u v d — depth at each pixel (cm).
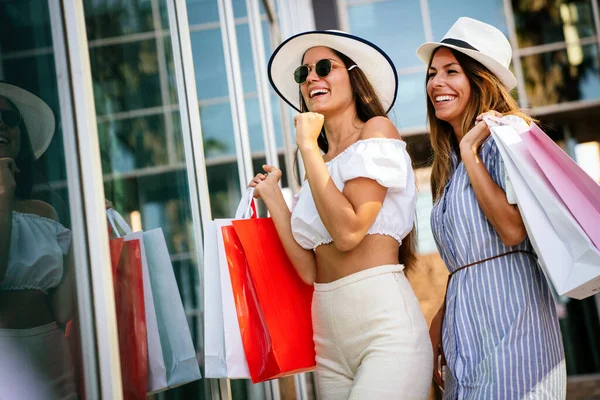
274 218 204
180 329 185
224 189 264
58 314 119
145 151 178
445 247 206
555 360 190
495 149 199
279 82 231
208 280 195
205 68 259
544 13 638
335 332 189
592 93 627
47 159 119
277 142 431
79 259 128
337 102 206
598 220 174
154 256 175
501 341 187
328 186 183
